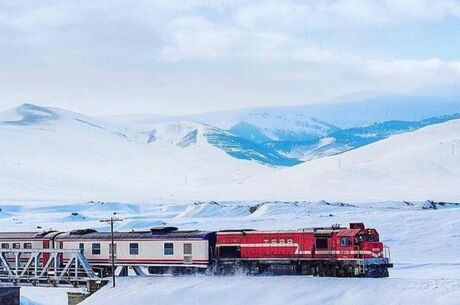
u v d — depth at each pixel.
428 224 126.62
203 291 66.88
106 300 69.44
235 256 74.06
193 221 161.88
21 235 82.38
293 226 138.12
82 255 75.88
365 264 67.69
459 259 94.62
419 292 60.12
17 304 74.69
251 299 64.06
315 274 70.69
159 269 77.69
